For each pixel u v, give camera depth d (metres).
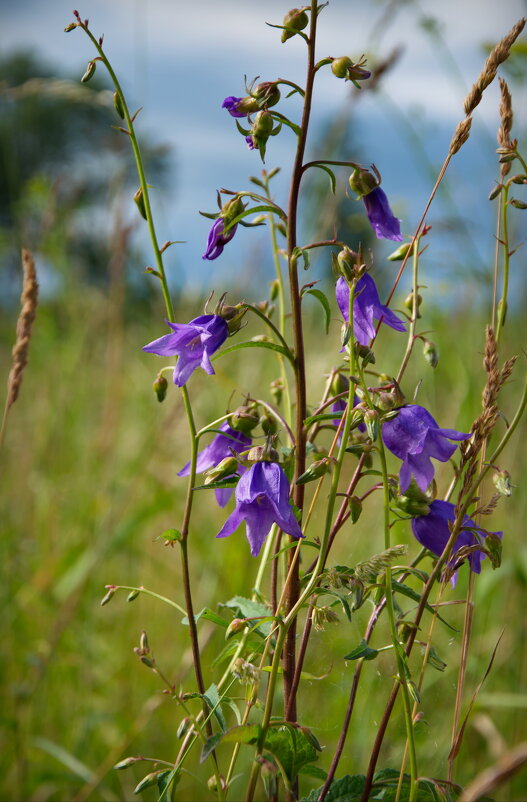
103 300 4.69
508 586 3.19
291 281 1.72
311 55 1.67
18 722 2.95
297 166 1.70
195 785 2.86
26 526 4.04
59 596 3.51
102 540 3.47
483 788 0.97
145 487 3.96
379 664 2.12
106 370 4.91
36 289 2.48
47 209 4.41
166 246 1.82
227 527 1.70
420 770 2.70
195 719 1.72
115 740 3.13
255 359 4.32
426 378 3.84
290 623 1.61
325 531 1.60
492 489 3.28
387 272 3.79
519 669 3.05
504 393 3.50
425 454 1.69
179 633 3.45
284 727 1.70
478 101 1.75
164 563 3.74
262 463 1.66
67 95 3.78
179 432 4.05
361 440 1.68
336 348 3.94
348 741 2.77
